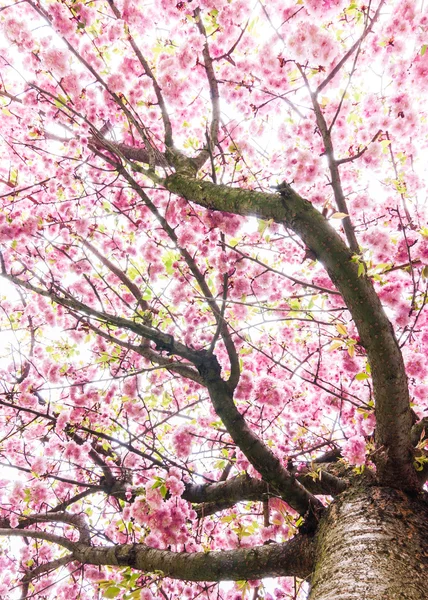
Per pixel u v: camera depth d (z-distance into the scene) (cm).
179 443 355
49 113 380
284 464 306
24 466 473
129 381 433
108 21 377
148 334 314
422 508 250
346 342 272
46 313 455
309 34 270
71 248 441
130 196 462
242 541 365
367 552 208
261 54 320
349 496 266
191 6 335
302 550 265
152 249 421
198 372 330
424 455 258
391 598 176
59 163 434
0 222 366
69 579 467
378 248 276
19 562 507
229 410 302
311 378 411
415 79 317
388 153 360
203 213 317
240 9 330
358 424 307
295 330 430
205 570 287
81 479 494
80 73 365
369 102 329
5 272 326
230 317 407
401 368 244
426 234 271
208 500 375
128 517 340
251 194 276
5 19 316
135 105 374
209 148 321
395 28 306
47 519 407
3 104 417
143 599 311
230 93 379
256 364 412
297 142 364
